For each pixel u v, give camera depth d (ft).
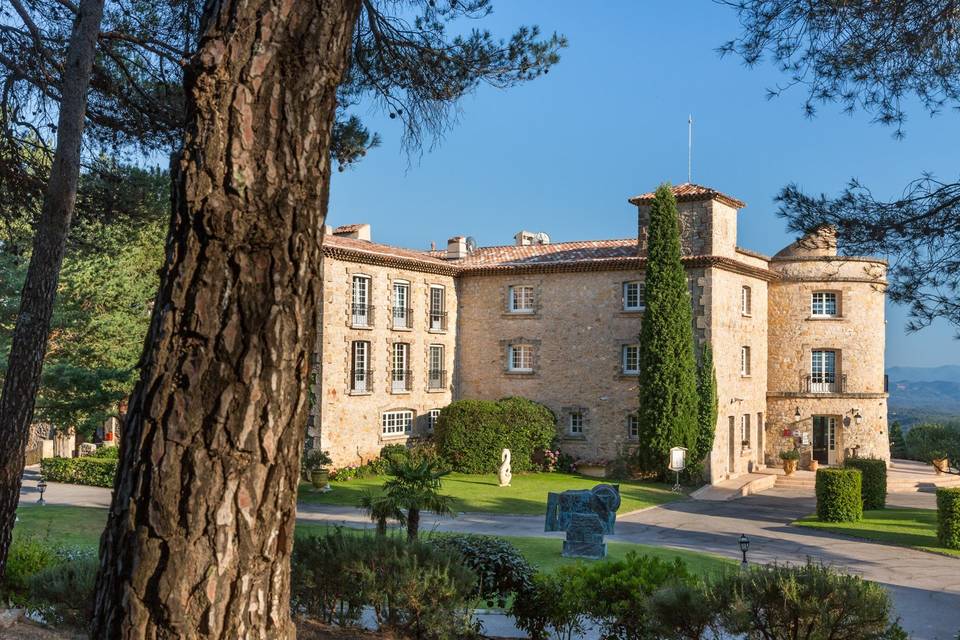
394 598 30.22
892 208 35.42
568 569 35.47
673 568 33.94
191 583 11.27
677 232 109.29
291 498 12.15
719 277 113.50
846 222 35.68
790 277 129.18
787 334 129.59
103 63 41.42
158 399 11.56
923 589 56.59
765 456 129.59
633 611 31.50
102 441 138.10
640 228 118.52
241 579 11.53
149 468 11.46
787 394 128.36
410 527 51.29
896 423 166.09
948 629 45.85
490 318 127.95
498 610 42.34
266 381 11.75
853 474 85.76
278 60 12.16
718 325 112.98
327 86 12.64
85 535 67.31
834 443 129.29
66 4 38.45
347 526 74.43
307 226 12.32
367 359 114.62
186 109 12.26
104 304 113.29
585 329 120.78
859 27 33.24
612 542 70.54
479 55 36.37
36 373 35.04
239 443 11.53
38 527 69.62
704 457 110.52
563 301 122.52
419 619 30.68
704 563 60.18
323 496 94.38
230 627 11.43
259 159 11.94
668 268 108.68
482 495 96.84
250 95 11.96
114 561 11.57
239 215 11.79
